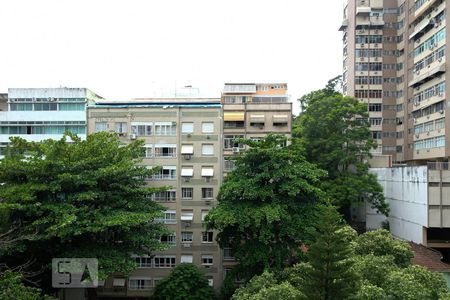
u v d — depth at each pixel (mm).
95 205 26625
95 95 47656
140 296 34125
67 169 25578
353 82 64500
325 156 42219
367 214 46906
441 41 47344
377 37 64438
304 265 24219
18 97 43688
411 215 38938
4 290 19516
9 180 25969
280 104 36156
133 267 25656
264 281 23031
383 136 63781
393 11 64188
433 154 49625
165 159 35250
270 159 28203
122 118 35688
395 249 25766
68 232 23500
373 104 64125
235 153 34250
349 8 66562
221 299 30125
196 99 38750
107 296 34062
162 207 29328
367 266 21953
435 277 21672
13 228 23719
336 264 18203
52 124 43500
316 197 29219
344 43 70312
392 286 19438
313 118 43625
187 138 35344
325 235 18500
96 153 27438
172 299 29219
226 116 35875
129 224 24719
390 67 64125
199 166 35188
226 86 51062
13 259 26812
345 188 40219
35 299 20266
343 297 17766
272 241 28703
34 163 25172
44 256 27156
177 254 34562
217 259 34406
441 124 47656
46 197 25625
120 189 27609
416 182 37812
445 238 37906
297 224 27562
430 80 50531
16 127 43688
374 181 42062
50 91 43656
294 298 18656
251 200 28391
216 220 26859
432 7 50375
